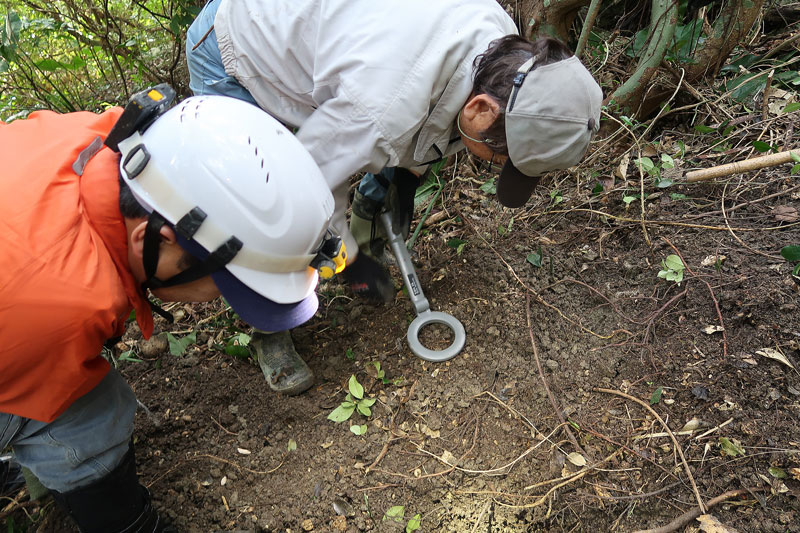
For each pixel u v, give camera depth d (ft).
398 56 4.03
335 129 4.24
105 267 3.18
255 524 4.78
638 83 7.33
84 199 3.27
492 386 5.41
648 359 5.32
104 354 5.98
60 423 3.64
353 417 5.39
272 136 3.53
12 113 8.55
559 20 7.66
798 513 4.21
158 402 5.66
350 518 4.74
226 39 4.63
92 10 8.04
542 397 5.24
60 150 3.40
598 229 6.64
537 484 4.65
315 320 6.34
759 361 5.04
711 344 5.26
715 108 7.75
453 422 5.23
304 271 3.89
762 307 5.33
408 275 5.97
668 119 8.05
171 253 3.41
